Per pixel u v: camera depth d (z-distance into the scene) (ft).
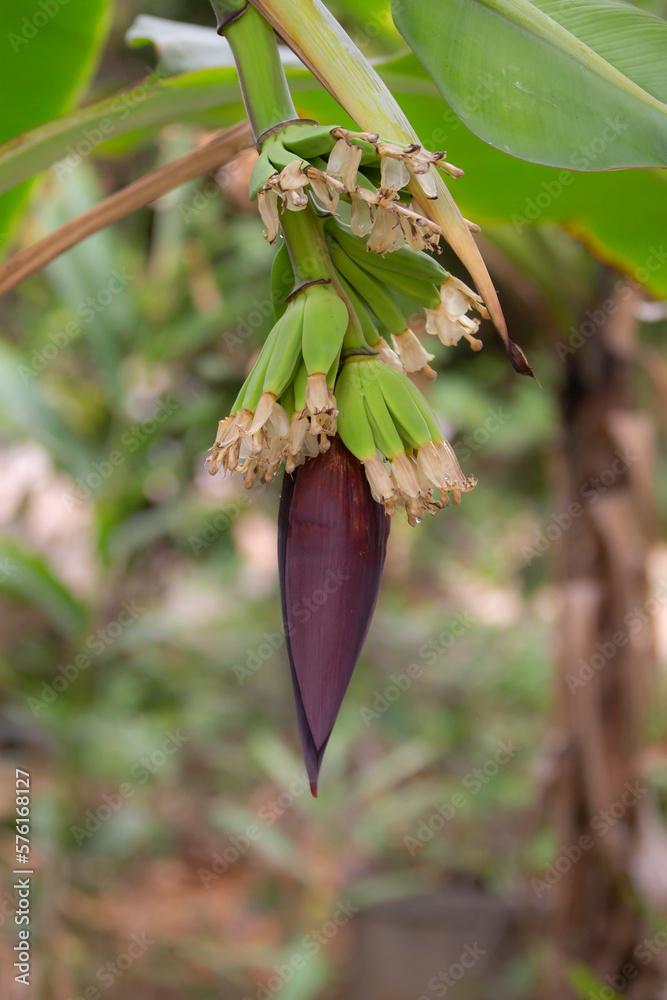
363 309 4.58
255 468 4.47
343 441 4.48
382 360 4.57
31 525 15.10
